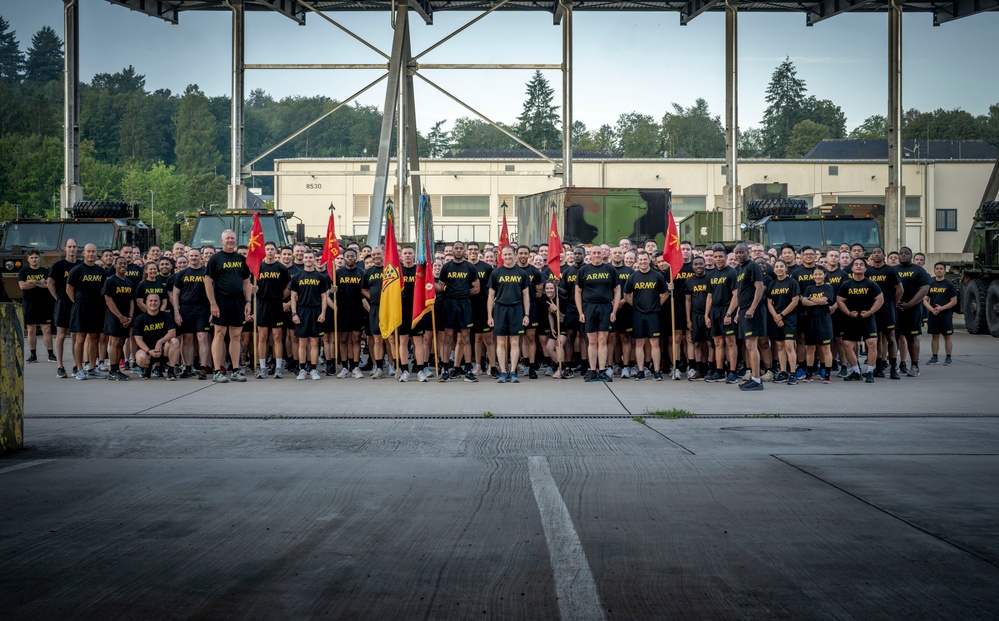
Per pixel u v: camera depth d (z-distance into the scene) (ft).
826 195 204.74
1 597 15.37
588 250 50.96
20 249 85.97
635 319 51.57
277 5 115.03
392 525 19.90
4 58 551.18
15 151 359.05
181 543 18.53
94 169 373.81
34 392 45.37
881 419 36.17
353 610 14.78
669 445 30.12
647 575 16.48
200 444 30.50
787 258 52.21
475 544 18.44
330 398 42.98
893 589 15.67
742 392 45.55
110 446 30.12
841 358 54.39
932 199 227.61
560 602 15.12
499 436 32.12
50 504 21.81
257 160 111.65
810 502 21.84
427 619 14.39
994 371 55.31
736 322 48.06
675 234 52.11
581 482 24.21
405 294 51.19
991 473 25.16
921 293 52.21
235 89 111.04
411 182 119.34
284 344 56.29
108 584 16.02
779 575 16.44
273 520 20.34
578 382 50.55
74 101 102.53
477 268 53.31
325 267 54.90
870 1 115.44
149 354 51.31
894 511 20.94
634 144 456.45
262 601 15.17
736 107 114.11
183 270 51.31
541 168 208.03
